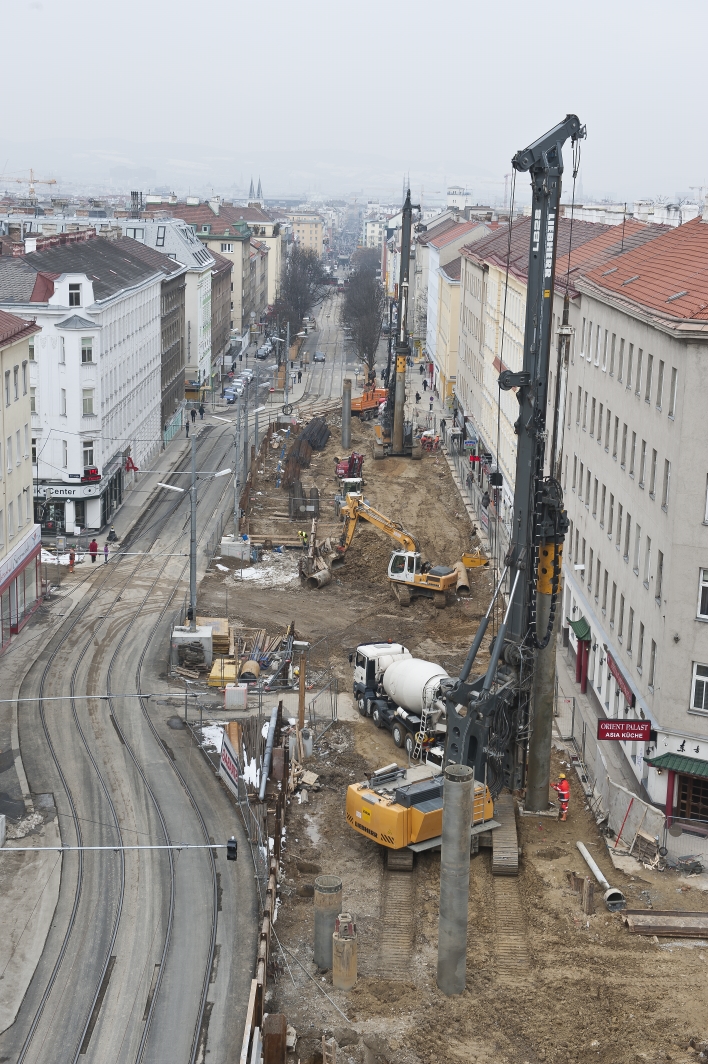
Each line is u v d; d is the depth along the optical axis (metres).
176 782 50.28
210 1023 34.50
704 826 44.53
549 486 45.62
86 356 88.94
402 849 43.50
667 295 48.44
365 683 58.16
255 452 119.38
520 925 40.16
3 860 43.31
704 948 38.78
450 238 182.50
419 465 125.19
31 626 70.19
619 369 54.94
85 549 87.75
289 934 39.44
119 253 120.31
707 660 43.81
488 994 36.28
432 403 166.38
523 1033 34.34
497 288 107.38
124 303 102.75
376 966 37.88
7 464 67.31
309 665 65.44
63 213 171.62
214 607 75.25
